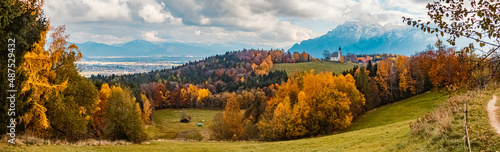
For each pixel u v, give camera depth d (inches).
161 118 4229.8
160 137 2625.5
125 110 1397.6
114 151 992.9
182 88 6171.3
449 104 906.7
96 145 1066.7
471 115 730.8
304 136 1953.7
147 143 1419.8
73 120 1108.5
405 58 3193.9
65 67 1122.7
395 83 3046.3
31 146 787.4
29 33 852.0
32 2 856.9
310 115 1963.6
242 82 6678.2
